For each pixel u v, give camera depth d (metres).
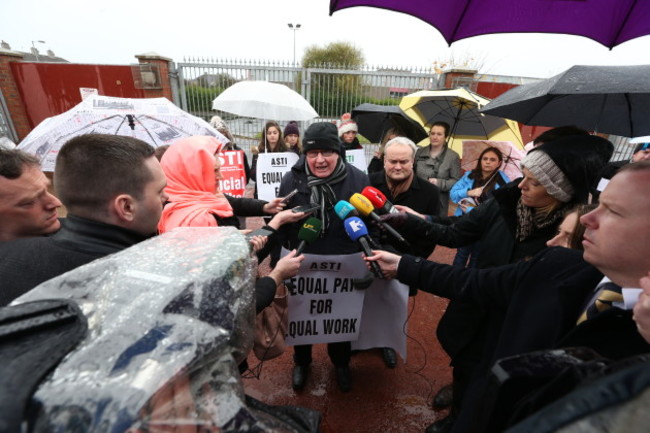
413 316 2.95
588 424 0.27
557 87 1.35
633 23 1.09
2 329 0.36
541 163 1.21
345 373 2.14
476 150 3.71
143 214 0.87
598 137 1.25
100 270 0.52
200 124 3.18
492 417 0.47
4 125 7.16
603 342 0.66
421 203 2.34
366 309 1.93
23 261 0.70
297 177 1.91
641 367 0.29
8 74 6.99
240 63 7.50
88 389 0.34
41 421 0.31
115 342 0.40
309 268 1.70
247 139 7.86
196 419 0.42
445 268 1.22
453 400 1.65
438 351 2.52
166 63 7.27
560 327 0.78
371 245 1.50
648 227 0.56
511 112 1.83
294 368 2.18
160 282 0.48
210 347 0.44
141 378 0.36
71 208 0.82
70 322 0.42
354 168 1.96
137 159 0.84
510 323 0.90
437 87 7.53
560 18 1.16
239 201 2.14
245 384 2.16
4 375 0.32
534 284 0.88
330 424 1.92
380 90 7.78
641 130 1.70
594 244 0.64
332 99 7.82
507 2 1.15
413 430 1.90
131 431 0.33
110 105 2.93
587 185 1.20
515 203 1.45
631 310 0.61
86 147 0.79
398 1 1.20
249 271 0.64
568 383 0.40
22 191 0.91
